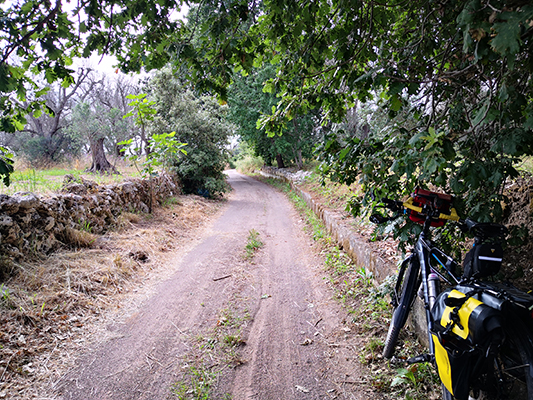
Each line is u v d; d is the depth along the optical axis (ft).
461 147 9.62
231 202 52.95
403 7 10.78
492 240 7.36
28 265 16.31
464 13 5.47
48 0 8.45
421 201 8.63
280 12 9.46
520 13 4.66
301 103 12.34
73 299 14.93
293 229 32.89
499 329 5.23
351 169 10.77
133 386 10.03
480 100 9.36
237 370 10.71
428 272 8.45
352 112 33.40
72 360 11.36
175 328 13.56
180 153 48.42
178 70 10.39
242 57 10.16
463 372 5.73
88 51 9.75
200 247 26.03
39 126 89.51
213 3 8.95
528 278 10.49
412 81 8.73
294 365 10.86
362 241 19.02
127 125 89.30
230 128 53.62
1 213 16.33
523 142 7.35
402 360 10.14
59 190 22.68
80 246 20.47
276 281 18.81
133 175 37.83
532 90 8.05
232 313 14.79
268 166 110.93
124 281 18.03
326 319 13.85
